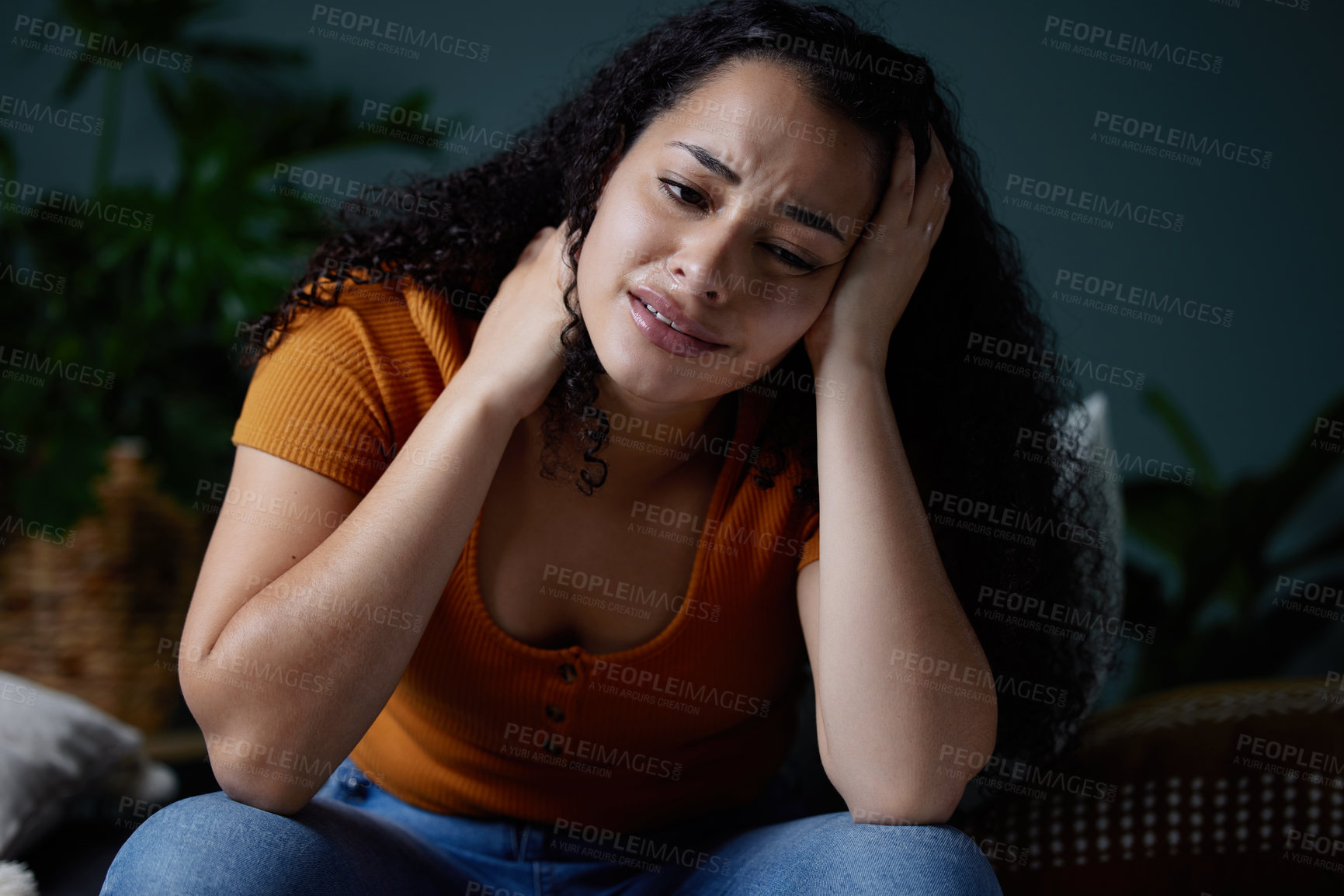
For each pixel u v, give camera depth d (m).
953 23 2.43
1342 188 2.44
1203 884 1.02
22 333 2.06
